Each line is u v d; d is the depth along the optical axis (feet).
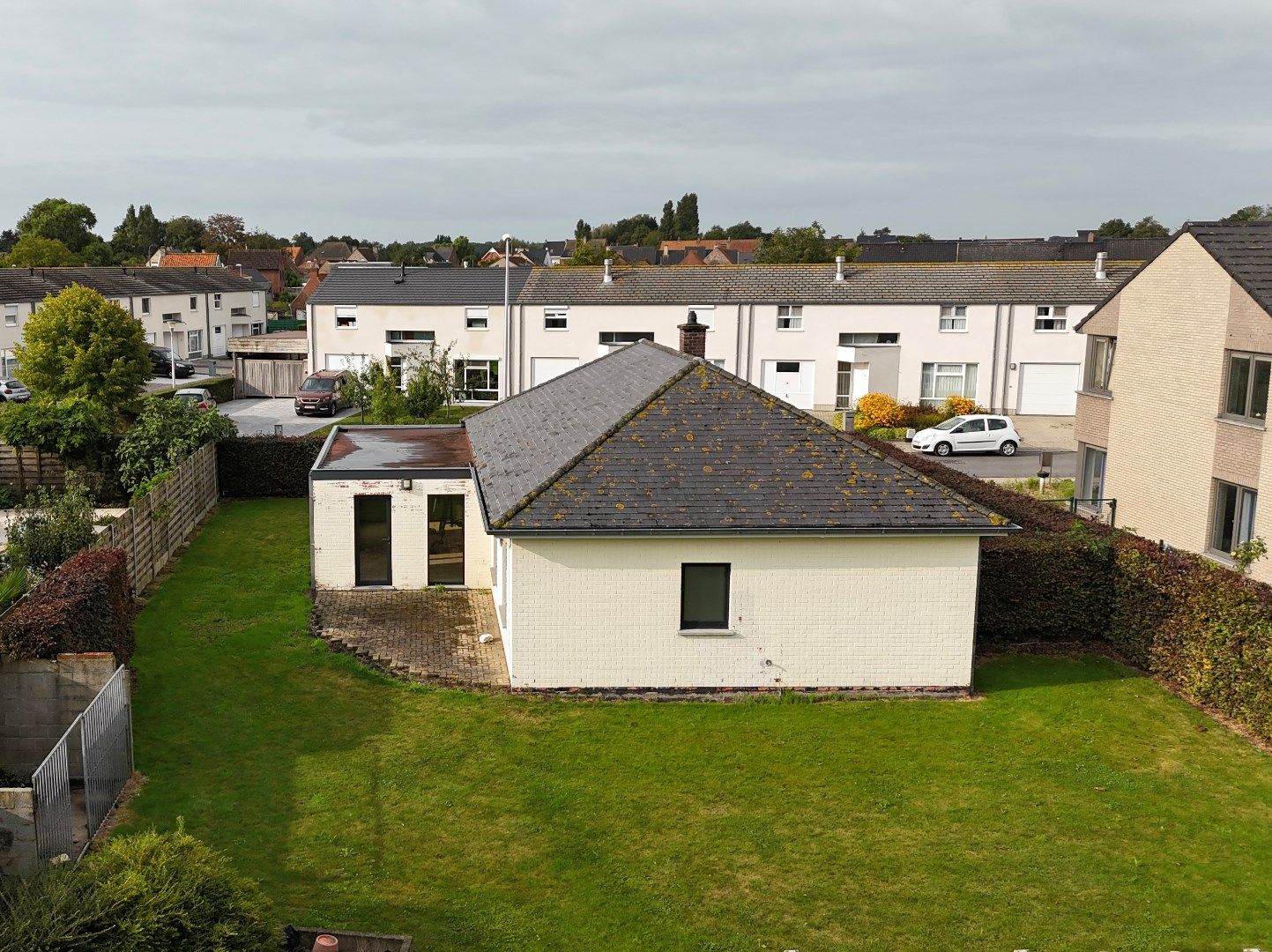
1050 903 40.78
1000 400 180.45
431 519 79.71
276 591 78.95
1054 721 57.93
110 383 150.92
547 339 186.50
